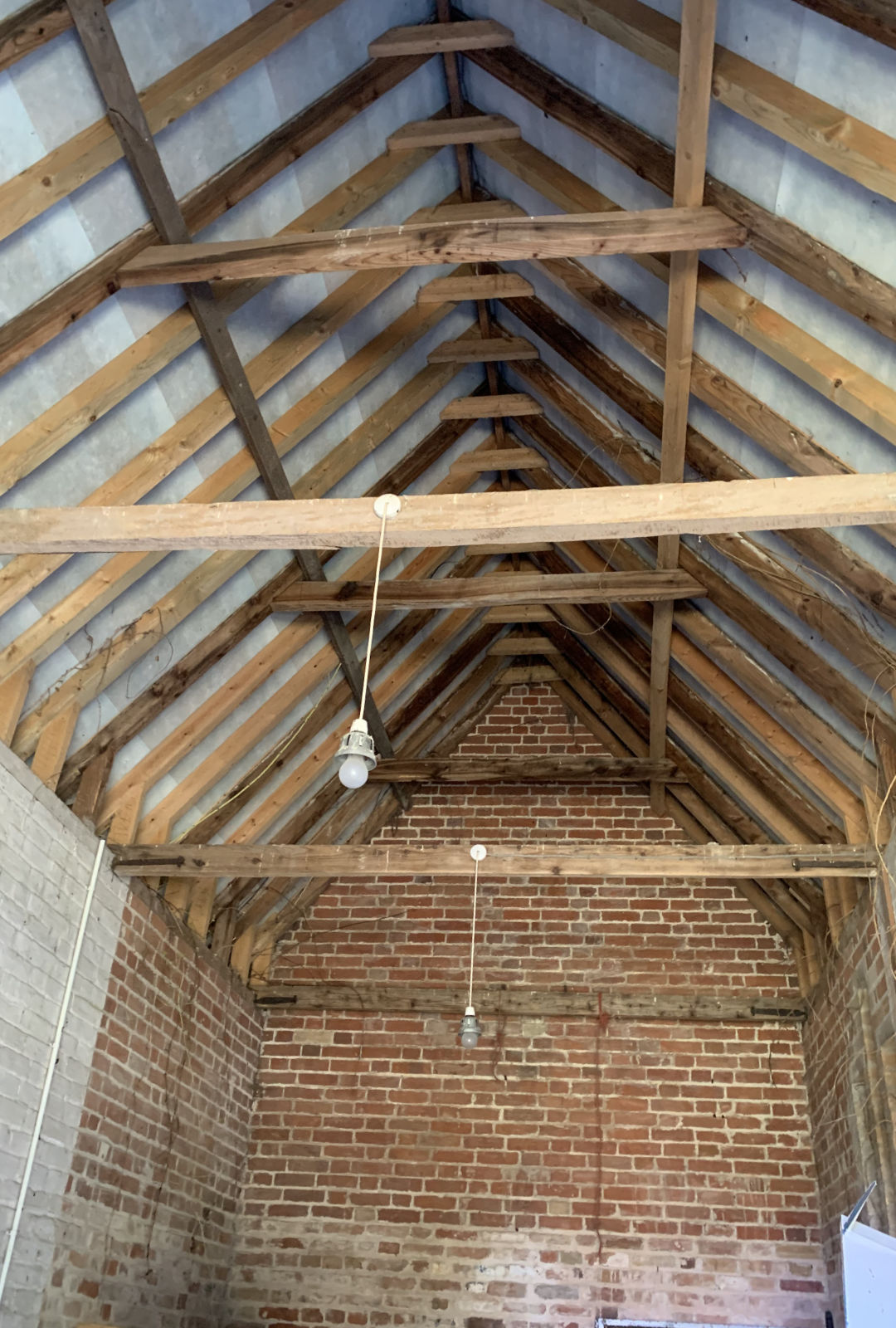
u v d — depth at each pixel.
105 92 3.29
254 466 4.80
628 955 6.99
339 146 4.37
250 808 6.26
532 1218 6.28
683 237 3.64
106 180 3.51
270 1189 6.52
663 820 7.46
